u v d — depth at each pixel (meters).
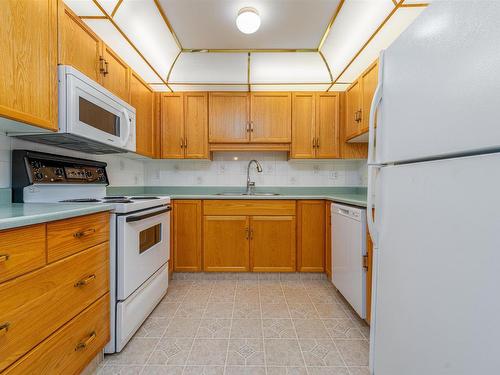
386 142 0.96
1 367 0.72
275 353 1.34
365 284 1.55
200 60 2.42
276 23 1.98
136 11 1.74
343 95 2.60
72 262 1.01
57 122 1.20
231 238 2.37
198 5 1.79
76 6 1.57
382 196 1.00
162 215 1.88
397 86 0.89
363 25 1.85
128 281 1.36
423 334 0.76
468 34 0.60
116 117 1.64
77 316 1.04
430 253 0.73
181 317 1.70
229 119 2.59
